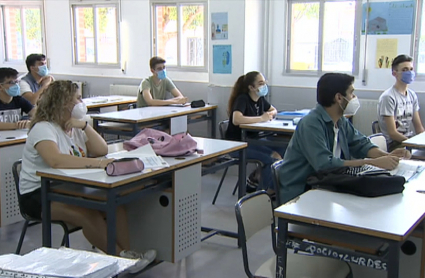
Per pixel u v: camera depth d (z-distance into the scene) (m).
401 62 4.25
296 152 2.51
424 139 3.67
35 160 2.72
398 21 4.77
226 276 2.93
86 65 7.03
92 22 6.89
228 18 5.30
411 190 2.21
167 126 4.95
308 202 2.02
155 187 2.66
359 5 4.96
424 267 2.15
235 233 3.51
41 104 2.72
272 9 5.43
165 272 2.98
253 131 4.45
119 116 4.66
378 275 2.25
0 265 1.18
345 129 2.71
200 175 2.96
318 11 5.21
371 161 2.46
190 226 2.92
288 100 5.47
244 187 3.45
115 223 2.37
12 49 7.75
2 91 3.98
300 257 2.17
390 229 1.71
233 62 5.36
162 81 5.81
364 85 5.04
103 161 2.57
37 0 7.28
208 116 5.57
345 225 1.75
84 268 1.16
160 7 6.28
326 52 5.24
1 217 3.37
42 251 1.29
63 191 2.51
